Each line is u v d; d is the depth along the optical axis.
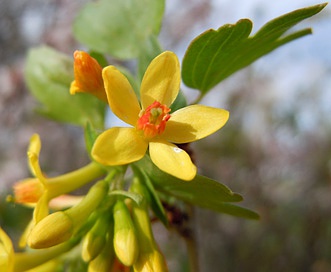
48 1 0.18
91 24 0.06
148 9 0.06
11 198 0.05
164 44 0.19
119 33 0.06
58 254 0.05
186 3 0.19
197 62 0.05
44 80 0.06
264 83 0.21
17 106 0.16
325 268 0.15
